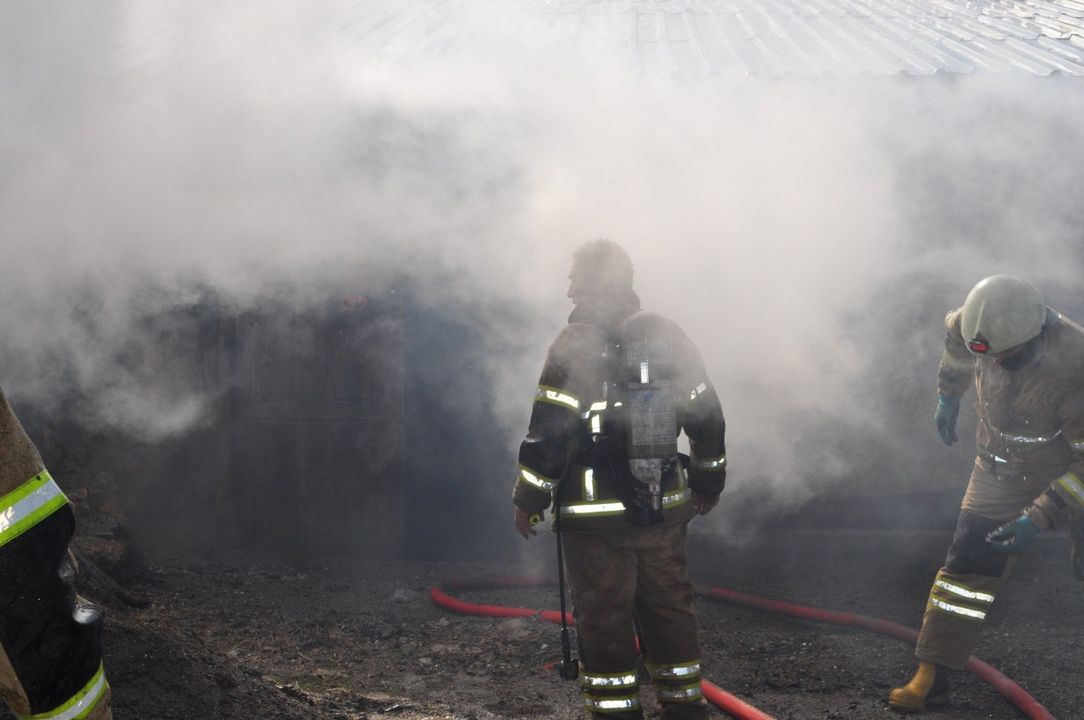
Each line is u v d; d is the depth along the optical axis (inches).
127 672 121.9
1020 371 141.3
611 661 123.0
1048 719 139.6
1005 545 141.9
